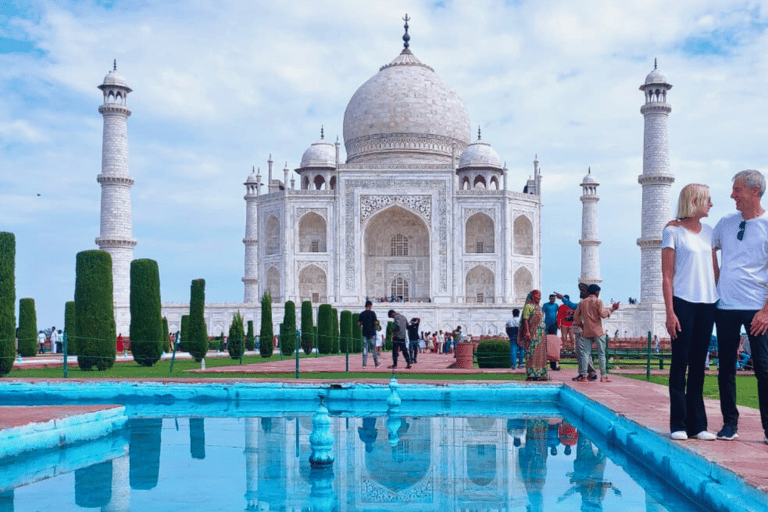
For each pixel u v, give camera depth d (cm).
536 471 1149
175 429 1625
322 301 9456
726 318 1142
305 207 9038
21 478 1120
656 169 8112
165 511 912
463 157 10056
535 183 9656
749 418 1424
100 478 1114
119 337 6009
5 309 3002
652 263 8125
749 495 830
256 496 992
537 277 9412
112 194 8138
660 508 922
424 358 4978
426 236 9762
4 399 2336
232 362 4300
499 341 3422
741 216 1150
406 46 11119
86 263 3391
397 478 1104
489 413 1905
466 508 925
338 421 1739
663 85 8112
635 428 1312
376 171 8988
